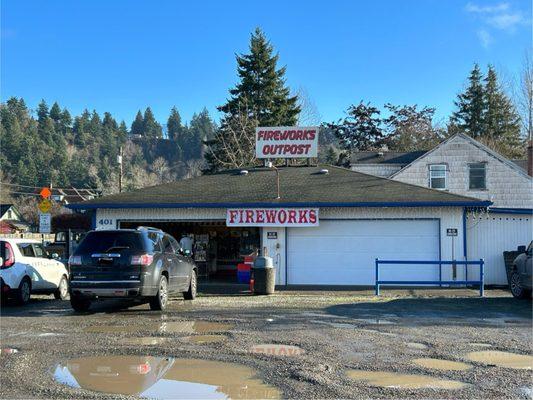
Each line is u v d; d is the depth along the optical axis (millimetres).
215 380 6656
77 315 12234
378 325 10477
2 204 79500
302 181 22016
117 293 12297
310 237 19750
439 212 19281
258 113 51500
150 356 7898
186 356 7863
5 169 106188
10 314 12523
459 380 6629
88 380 6695
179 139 156250
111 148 141250
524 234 20031
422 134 60281
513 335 9469
